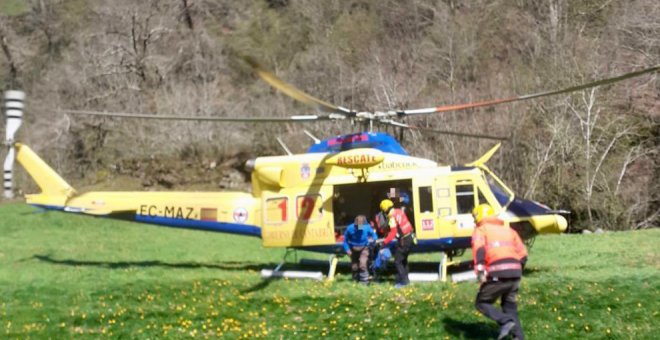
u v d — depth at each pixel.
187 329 8.73
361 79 37.28
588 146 25.50
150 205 12.77
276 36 49.31
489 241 7.42
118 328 8.87
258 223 12.19
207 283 11.09
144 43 40.75
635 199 25.75
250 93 41.22
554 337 7.88
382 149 11.37
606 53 29.94
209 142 37.31
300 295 10.00
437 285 10.25
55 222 22.42
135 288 10.88
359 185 11.62
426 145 30.45
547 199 26.66
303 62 43.28
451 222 10.84
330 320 8.79
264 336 8.29
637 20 29.33
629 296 9.25
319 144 11.90
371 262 10.95
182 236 19.53
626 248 14.09
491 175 11.26
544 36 34.78
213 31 49.66
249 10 51.72
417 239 10.94
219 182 36.09
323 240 11.42
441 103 31.95
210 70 43.22
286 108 37.72
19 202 30.94
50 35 49.03
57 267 13.33
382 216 11.00
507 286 7.30
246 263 13.82
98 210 12.95
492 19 39.81
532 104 29.08
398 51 40.06
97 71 40.09
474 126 29.55
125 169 37.69
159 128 37.81
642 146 27.05
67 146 38.50
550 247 14.90
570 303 8.98
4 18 49.88
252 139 37.00
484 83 33.72
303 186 11.62
